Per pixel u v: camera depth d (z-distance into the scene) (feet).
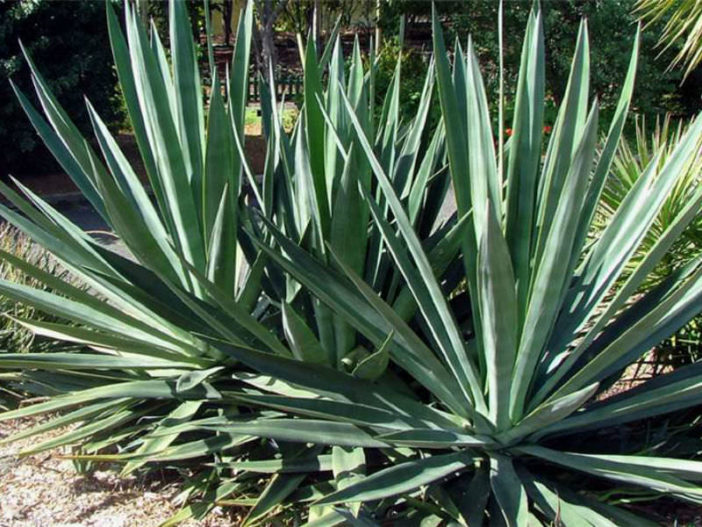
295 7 65.10
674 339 15.21
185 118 12.99
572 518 10.25
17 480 13.21
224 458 12.46
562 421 11.01
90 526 11.90
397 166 13.64
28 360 12.25
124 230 11.85
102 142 14.38
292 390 12.12
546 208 10.51
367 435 10.93
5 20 35.53
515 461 11.57
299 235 12.81
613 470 10.18
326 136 12.69
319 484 11.72
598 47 49.85
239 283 14.65
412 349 10.53
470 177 11.35
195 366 13.07
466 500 10.78
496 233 8.96
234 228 11.90
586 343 10.57
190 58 13.05
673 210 15.31
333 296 11.06
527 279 11.00
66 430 14.96
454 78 12.28
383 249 12.67
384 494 9.88
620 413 10.78
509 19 50.24
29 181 39.37
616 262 11.71
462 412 11.19
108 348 13.91
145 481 13.14
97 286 14.14
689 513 11.68
